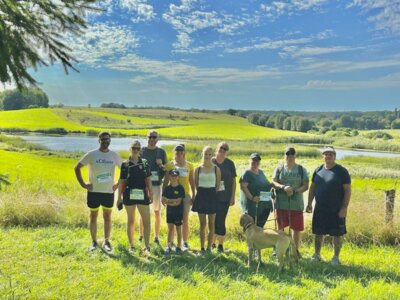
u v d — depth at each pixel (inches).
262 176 291.1
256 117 6437.0
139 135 4335.6
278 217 287.7
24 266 249.4
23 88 165.8
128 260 265.6
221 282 229.1
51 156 1595.7
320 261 281.0
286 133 5123.0
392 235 348.8
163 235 350.6
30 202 387.2
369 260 291.3
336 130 5629.9
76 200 427.8
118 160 291.6
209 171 286.8
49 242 302.2
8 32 163.3
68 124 4933.6
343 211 271.1
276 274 245.8
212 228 292.0
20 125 4466.0
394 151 3656.5
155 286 219.1
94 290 212.2
